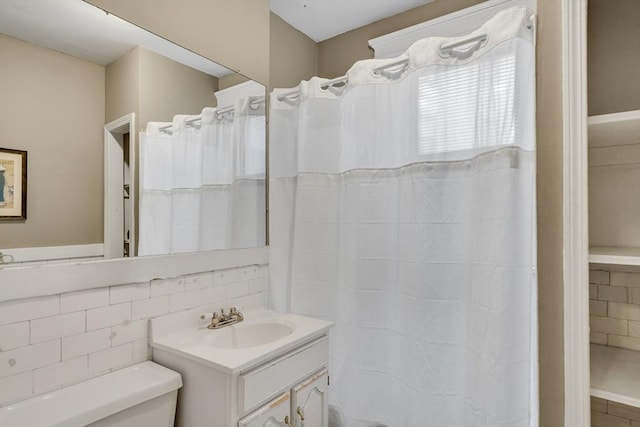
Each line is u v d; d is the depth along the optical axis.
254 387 1.16
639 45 1.22
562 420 1.09
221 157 1.67
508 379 1.27
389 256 1.74
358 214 1.75
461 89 1.50
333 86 1.92
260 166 1.88
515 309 1.29
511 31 1.33
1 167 1.02
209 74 1.63
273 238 1.94
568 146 1.06
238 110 1.77
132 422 1.07
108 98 1.27
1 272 0.99
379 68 1.73
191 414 1.20
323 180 1.89
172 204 1.45
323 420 1.49
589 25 1.30
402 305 1.66
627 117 0.99
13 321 1.01
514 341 1.28
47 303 1.07
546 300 1.13
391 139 1.72
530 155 1.32
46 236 1.10
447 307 1.55
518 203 1.30
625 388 1.01
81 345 1.14
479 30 1.44
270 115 1.97
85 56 1.21
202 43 1.61
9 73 1.05
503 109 1.34
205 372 1.16
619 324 1.28
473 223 1.44
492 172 1.36
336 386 1.85
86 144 1.21
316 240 1.90
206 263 1.56
